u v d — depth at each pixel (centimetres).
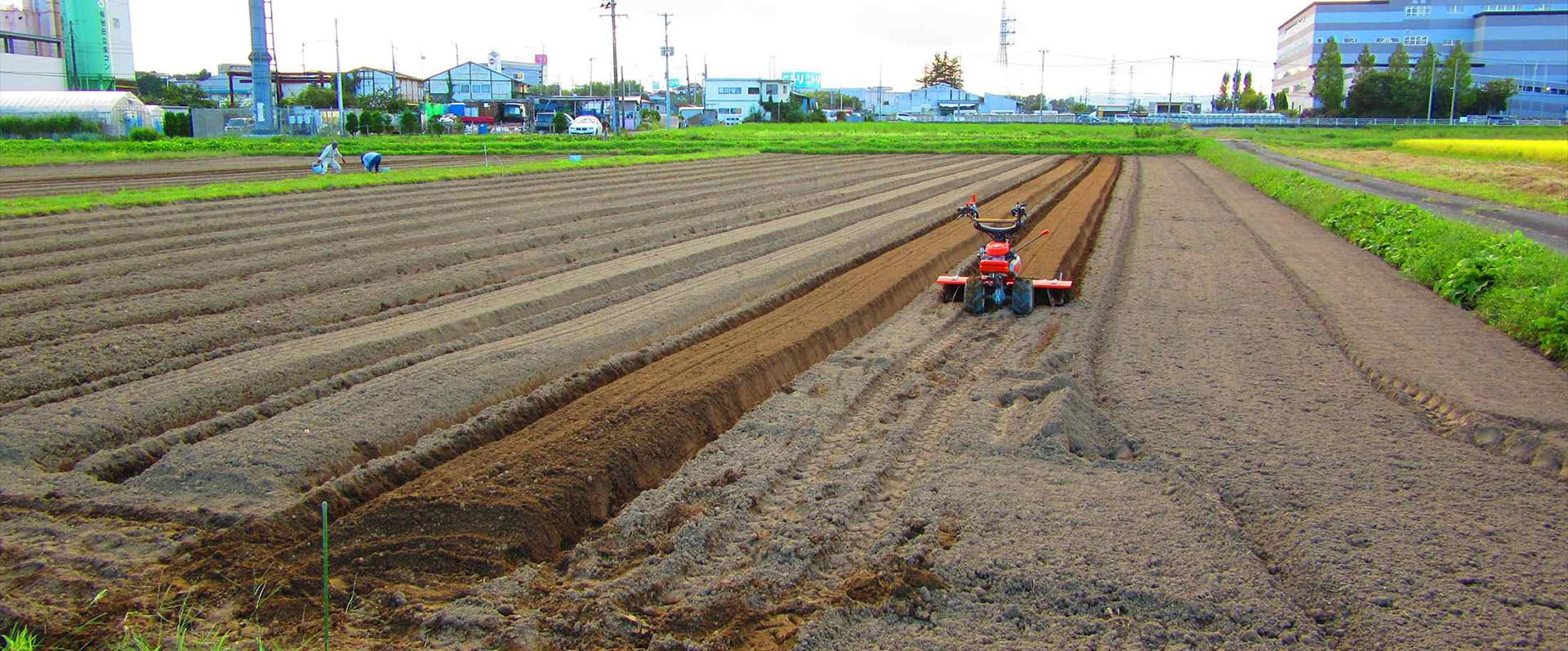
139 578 516
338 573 529
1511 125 9550
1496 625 463
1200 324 1142
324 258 1514
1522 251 1417
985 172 4069
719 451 721
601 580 533
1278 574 527
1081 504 606
